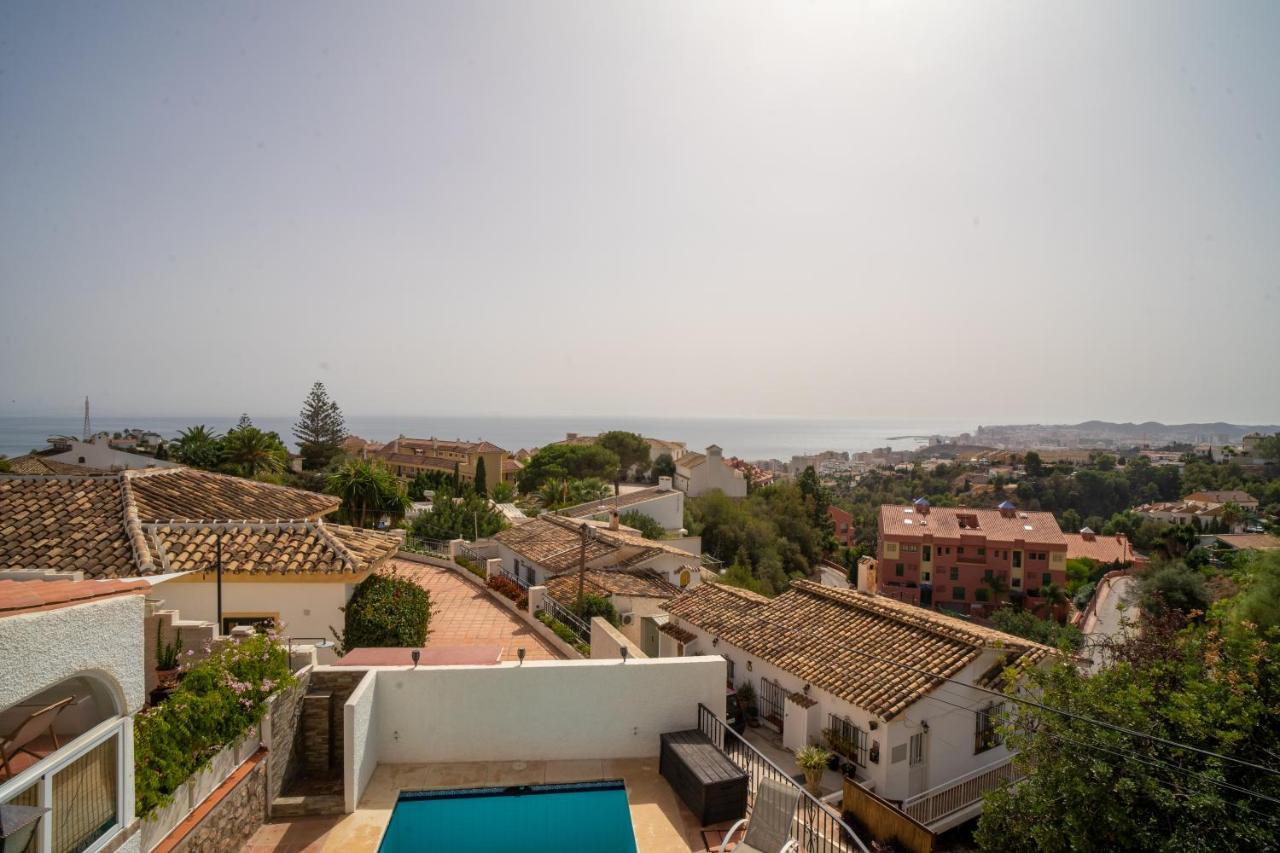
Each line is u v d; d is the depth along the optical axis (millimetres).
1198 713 10500
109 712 4969
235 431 48438
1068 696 11680
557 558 23625
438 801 7824
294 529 14711
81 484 14273
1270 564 19594
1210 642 12055
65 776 4383
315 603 13570
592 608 18500
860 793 11391
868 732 12914
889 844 10734
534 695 8711
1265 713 10609
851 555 63531
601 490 51125
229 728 6531
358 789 7523
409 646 13102
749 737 15016
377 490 33812
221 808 6211
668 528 45875
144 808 5180
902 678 13461
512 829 7949
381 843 6863
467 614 18969
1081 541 62000
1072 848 10180
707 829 7344
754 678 16062
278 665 7559
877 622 15797
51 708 4547
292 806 7250
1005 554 54375
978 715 14203
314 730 8203
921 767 13141
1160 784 10141
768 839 6648
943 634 14461
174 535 13703
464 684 8602
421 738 8539
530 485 64562
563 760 8734
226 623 13359
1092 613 41688
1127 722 10922
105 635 4727
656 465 75812
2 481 13961
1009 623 44219
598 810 8125
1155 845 9820
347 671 8453
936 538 55812
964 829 13141
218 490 17000
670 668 8984
